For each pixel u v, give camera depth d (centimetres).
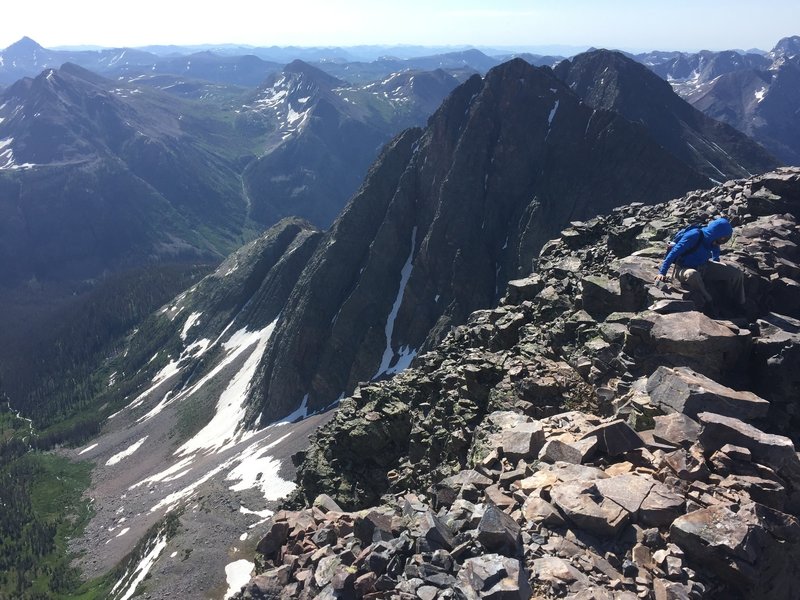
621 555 1229
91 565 13138
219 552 7938
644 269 2428
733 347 1894
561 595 1121
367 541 1532
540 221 13912
